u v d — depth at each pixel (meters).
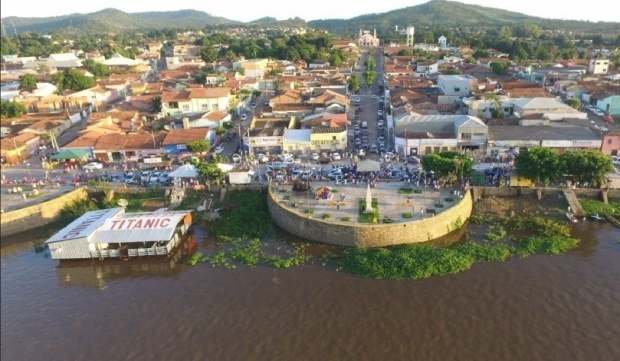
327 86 182.50
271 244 78.00
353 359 50.78
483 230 78.44
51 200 92.25
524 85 161.62
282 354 51.94
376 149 114.56
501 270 66.50
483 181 90.31
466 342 52.62
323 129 117.88
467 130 106.44
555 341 52.09
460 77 164.88
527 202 84.69
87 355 53.06
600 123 130.25
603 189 84.12
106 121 142.38
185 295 64.25
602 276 63.94
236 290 64.75
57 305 63.75
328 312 58.97
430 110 135.12
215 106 157.75
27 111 173.50
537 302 59.09
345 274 67.50
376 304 60.22
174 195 93.94
